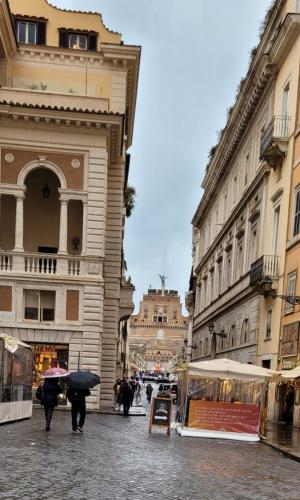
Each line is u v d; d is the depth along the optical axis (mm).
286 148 27500
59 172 29969
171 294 165875
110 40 35781
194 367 20234
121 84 34750
